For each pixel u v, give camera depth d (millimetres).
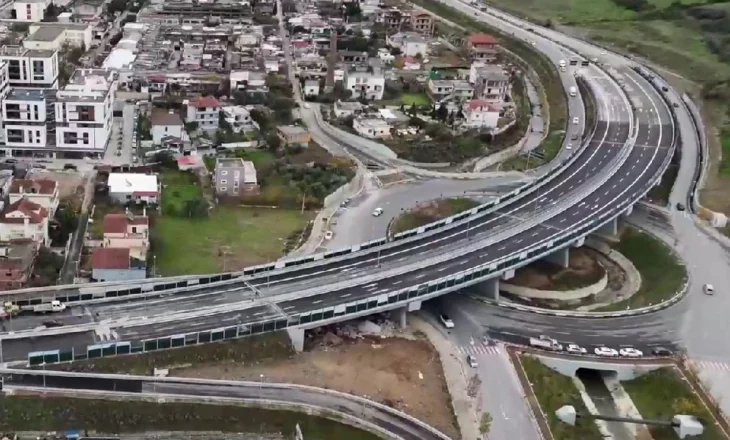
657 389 185500
